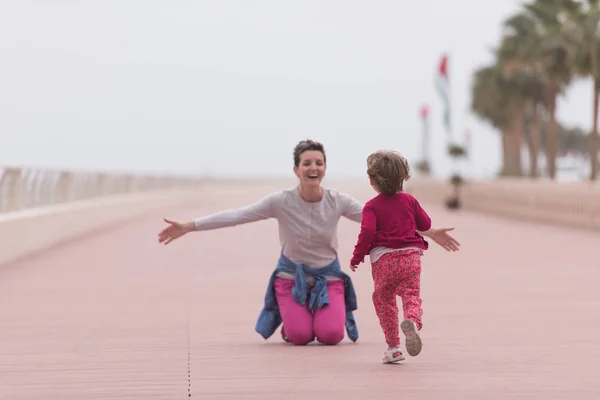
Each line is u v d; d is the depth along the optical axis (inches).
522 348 569.6
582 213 1995.6
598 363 514.9
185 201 3592.5
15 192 1357.0
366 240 494.3
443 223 2230.6
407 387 447.2
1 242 1189.1
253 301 829.8
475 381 462.0
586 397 423.8
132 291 906.7
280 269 603.8
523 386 449.4
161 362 524.1
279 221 594.6
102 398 426.6
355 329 603.2
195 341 608.4
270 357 540.1
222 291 906.1
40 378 477.7
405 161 499.5
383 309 510.9
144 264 1191.6
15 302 824.3
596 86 3828.7
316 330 585.0
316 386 450.6
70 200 1782.7
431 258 1275.8
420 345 469.4
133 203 2422.5
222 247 1480.1
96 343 597.9
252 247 1481.3
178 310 771.4
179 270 1116.5
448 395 428.5
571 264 1186.0
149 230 1861.5
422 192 4156.0
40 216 1419.8
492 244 1542.8
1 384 461.7
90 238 1647.4
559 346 577.0
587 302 811.4
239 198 4047.7
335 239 601.6
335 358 536.4
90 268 1138.7
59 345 589.6
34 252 1362.0
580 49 3895.2
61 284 967.0
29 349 573.6
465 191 3164.4
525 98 5324.8
